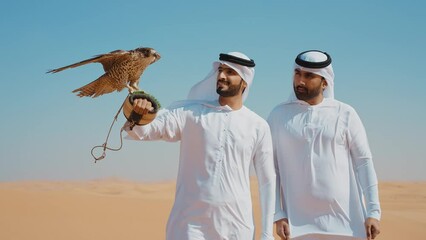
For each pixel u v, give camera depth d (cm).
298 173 541
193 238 466
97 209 1570
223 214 467
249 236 475
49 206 1541
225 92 479
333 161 536
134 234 1312
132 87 421
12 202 1555
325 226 533
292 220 541
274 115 559
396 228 1532
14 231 1246
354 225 535
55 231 1278
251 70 483
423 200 3425
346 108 546
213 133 473
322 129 537
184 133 481
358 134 543
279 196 553
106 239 1240
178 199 480
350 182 543
